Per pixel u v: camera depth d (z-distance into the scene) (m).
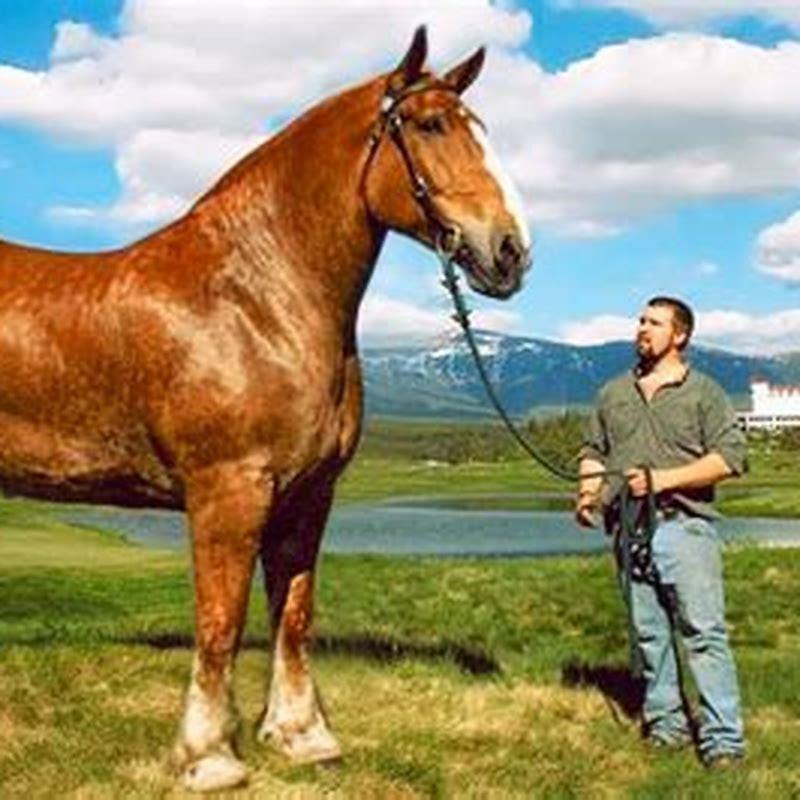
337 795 5.89
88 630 10.52
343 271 5.93
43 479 6.11
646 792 6.21
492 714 7.52
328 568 18.53
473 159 5.67
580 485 7.10
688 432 6.76
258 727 6.62
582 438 7.25
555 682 8.55
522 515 88.00
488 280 5.58
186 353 5.71
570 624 12.72
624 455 6.87
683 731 7.07
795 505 77.44
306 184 5.92
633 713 7.76
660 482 6.62
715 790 6.18
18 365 5.97
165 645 8.93
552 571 17.05
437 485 147.12
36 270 6.17
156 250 6.03
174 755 5.93
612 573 16.38
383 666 8.75
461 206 5.61
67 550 35.94
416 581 16.08
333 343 5.91
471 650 9.90
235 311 5.77
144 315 5.80
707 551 6.71
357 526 71.94
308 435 5.79
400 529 68.56
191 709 5.84
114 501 6.18
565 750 6.86
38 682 7.50
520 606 13.79
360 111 5.90
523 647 11.10
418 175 5.71
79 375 5.90
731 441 6.64
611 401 7.00
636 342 7.05
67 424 5.97
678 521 6.73
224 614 5.73
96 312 5.90
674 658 7.08
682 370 6.90
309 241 5.90
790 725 7.73
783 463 158.25
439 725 7.21
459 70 5.96
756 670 9.13
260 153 6.12
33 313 6.00
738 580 15.31
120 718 6.96
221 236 5.94
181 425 5.71
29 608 17.91
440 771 6.35
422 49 5.77
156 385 5.75
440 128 5.71
